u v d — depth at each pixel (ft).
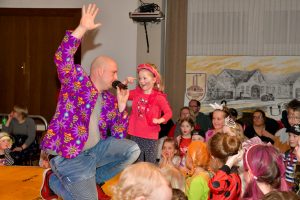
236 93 21.80
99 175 8.93
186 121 15.16
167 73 21.85
